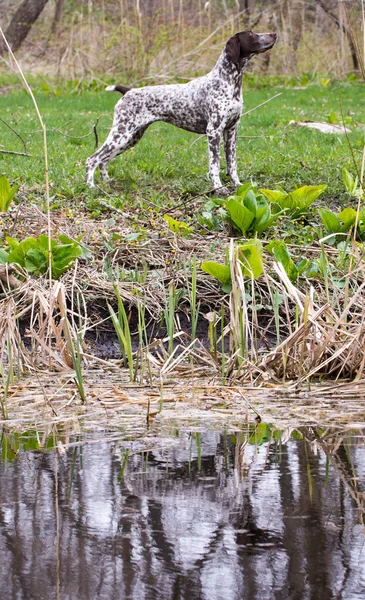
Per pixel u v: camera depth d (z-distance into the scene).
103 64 30.11
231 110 11.88
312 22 41.12
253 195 9.21
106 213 10.68
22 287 7.67
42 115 21.69
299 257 8.67
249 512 3.63
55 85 30.55
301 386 6.27
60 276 8.25
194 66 29.14
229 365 6.59
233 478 4.09
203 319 8.03
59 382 6.46
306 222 10.12
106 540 3.36
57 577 3.04
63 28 31.11
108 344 7.80
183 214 10.28
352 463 4.31
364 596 2.90
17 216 9.69
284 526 3.48
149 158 13.94
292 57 32.19
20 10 34.28
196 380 6.51
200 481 4.03
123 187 12.10
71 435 4.92
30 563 3.15
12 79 32.28
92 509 3.67
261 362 6.65
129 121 12.32
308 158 13.45
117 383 6.41
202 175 12.57
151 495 3.84
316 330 6.66
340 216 9.20
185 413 5.48
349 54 31.06
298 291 7.16
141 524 3.50
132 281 8.31
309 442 4.73
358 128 17.94
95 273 8.45
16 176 12.43
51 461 4.38
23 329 7.71
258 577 3.03
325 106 23.70
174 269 8.46
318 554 3.21
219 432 4.98
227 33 29.31
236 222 9.11
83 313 8.02
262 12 30.98
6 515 3.60
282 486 3.97
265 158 13.67
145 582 2.99
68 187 11.68
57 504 3.73
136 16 29.22
